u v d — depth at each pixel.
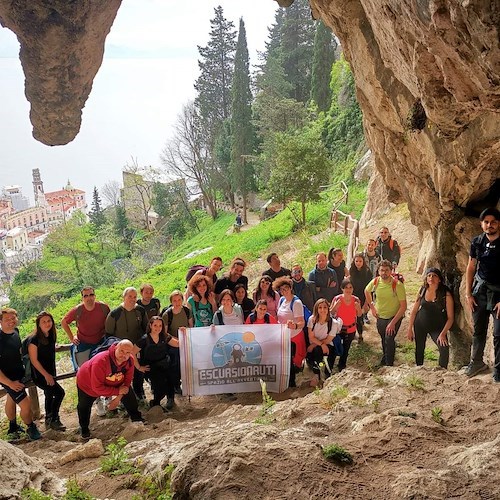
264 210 41.09
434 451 4.24
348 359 8.83
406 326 9.70
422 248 12.39
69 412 8.52
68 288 45.28
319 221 25.41
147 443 5.75
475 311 6.27
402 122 7.97
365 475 3.93
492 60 3.71
